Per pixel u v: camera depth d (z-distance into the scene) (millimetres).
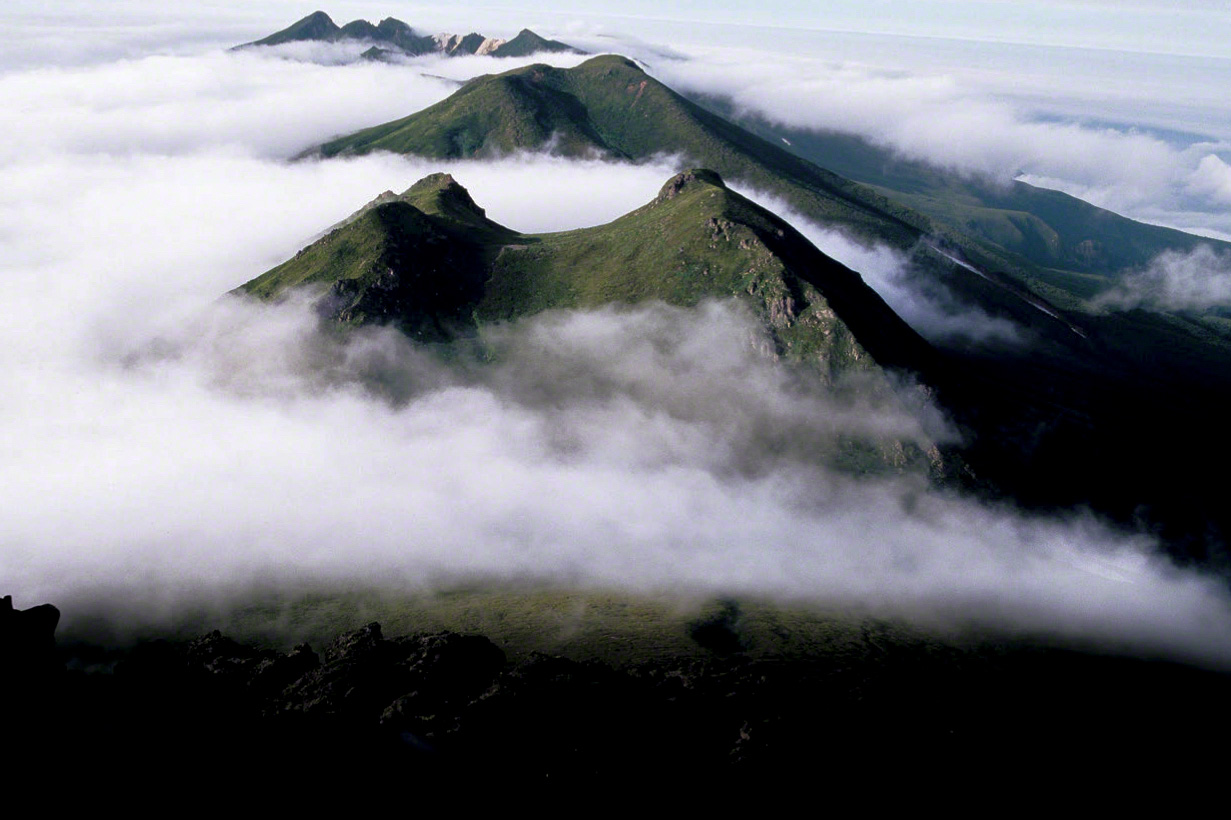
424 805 55156
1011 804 72625
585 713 67375
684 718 71250
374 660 72438
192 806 52188
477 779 58344
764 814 62094
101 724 60625
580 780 59688
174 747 57938
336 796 54594
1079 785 78250
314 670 71125
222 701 66375
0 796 50250
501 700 66500
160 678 68125
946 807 69125
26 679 61812
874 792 68375
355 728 61969
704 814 60344
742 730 70250
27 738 55781
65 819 49781
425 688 69312
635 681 77188
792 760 68500
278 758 57625
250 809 52469
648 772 62719
